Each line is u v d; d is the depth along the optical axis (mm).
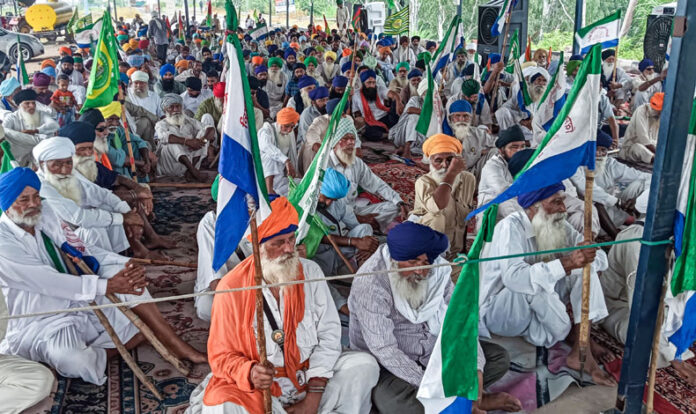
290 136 6098
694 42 2393
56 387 3105
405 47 15297
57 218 3264
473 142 6602
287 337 2617
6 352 3133
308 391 2707
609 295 3764
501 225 3484
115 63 5176
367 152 8406
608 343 3588
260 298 2328
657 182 2562
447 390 2576
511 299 3506
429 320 2967
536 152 2771
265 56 16250
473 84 7473
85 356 3135
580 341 3146
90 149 4516
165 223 5699
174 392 3139
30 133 6328
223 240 2395
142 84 8172
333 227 4328
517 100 8453
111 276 3373
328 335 2779
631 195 5289
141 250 4797
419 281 2873
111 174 4996
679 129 2494
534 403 3039
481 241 2533
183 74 11773
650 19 11844
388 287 2910
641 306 2717
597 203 5137
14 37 18281
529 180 2713
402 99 10164
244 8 41531
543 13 25922
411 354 2963
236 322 2508
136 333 3441
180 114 7250
